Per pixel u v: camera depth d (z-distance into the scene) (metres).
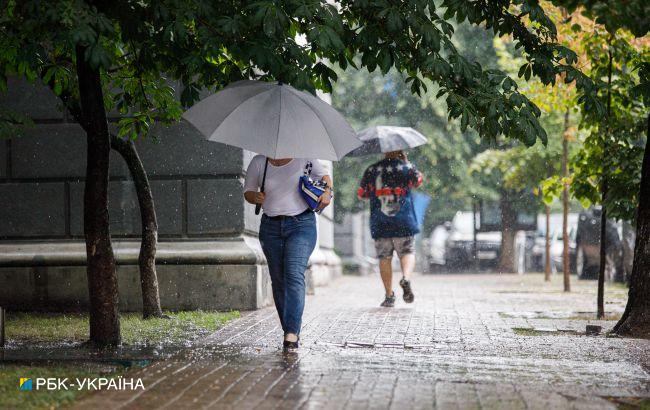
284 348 20.02
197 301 30.41
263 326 25.17
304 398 14.16
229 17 18.20
